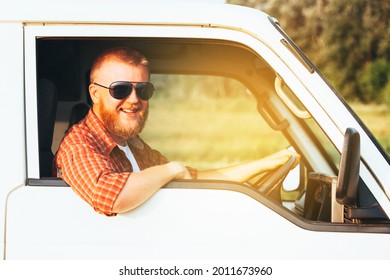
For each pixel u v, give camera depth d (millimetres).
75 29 3029
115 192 2898
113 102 3166
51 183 2984
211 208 2945
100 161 3029
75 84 4188
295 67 2994
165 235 2936
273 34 3025
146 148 3686
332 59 24250
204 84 23391
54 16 3012
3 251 2918
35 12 3016
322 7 24219
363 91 24094
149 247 2932
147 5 3043
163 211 2943
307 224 2949
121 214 2943
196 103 23484
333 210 3070
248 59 4191
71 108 4281
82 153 3051
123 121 3186
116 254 2930
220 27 3041
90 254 2928
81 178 2967
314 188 3688
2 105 2994
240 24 3029
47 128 3424
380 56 24016
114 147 3285
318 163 4270
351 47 24109
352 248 2939
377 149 2961
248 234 2939
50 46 3861
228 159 20594
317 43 24391
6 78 3002
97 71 3197
